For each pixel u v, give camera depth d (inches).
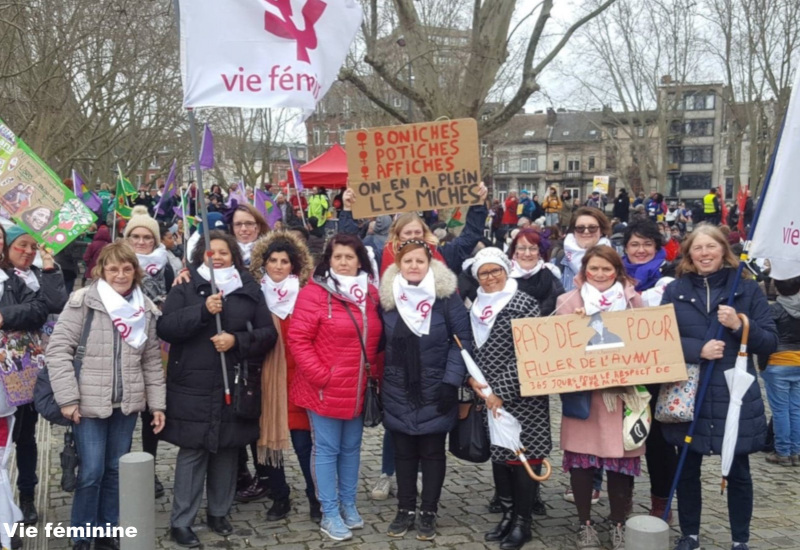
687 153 3331.7
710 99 3257.9
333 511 199.9
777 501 230.5
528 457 193.3
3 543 177.5
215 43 196.1
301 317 197.0
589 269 190.2
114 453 188.4
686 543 188.4
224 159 2508.6
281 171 2792.8
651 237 227.5
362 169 221.9
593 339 186.1
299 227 350.6
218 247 197.2
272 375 206.5
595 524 210.2
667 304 187.0
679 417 183.5
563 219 1167.6
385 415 199.5
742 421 178.5
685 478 187.6
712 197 1047.6
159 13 764.0
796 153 179.8
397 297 195.2
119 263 183.2
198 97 195.3
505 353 192.4
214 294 189.2
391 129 221.3
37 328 196.4
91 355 180.9
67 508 220.1
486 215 236.7
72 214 206.8
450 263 238.4
